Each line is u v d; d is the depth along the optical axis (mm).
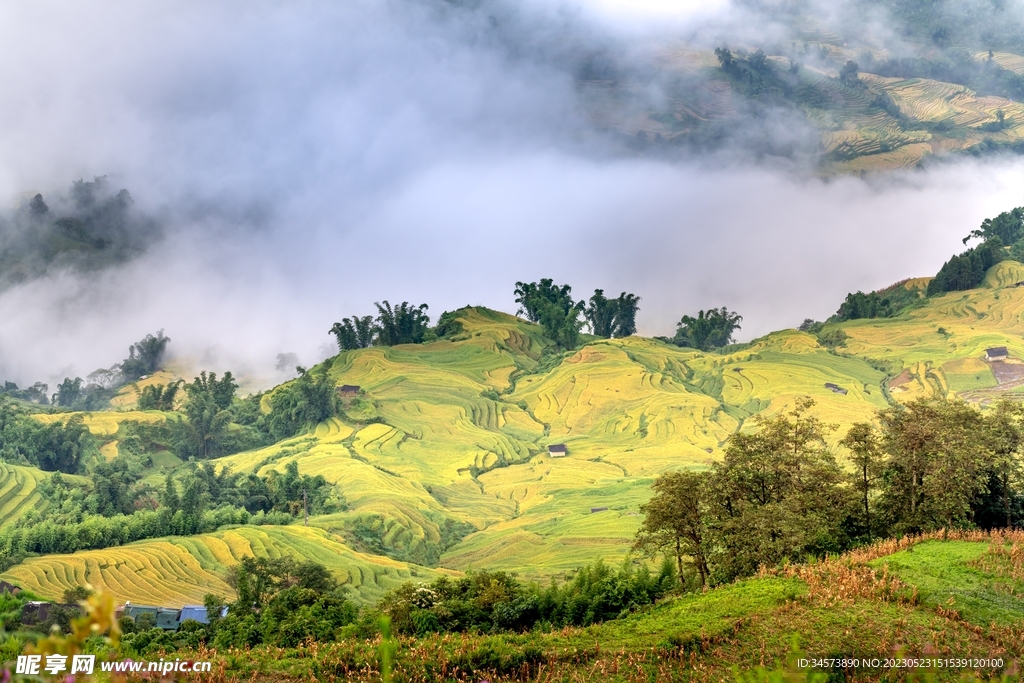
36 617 39188
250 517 120812
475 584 42188
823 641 29047
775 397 189375
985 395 174875
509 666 27109
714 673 26641
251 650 27766
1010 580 36750
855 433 52188
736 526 45156
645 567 46312
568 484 153250
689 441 173125
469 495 150375
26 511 114062
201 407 186375
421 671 25453
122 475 130500
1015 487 54375
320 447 169375
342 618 41219
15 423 157375
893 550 43562
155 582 90938
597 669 27266
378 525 121250
